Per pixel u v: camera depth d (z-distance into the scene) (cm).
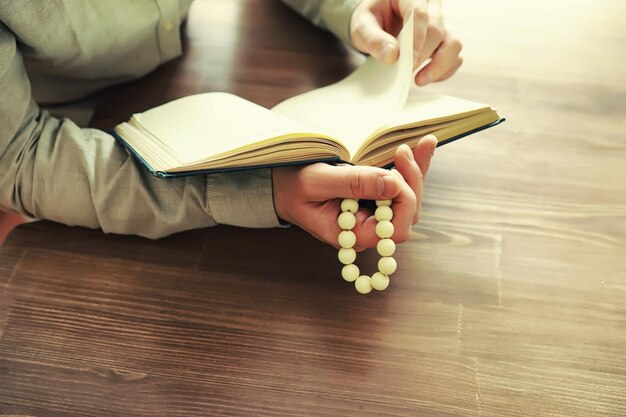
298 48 96
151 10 86
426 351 73
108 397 71
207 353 73
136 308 76
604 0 102
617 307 75
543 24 99
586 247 79
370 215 73
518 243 79
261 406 70
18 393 71
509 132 88
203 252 79
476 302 76
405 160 71
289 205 74
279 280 77
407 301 76
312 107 80
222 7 101
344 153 73
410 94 80
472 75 93
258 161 70
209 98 77
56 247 80
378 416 69
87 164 77
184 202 77
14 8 76
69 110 95
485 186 83
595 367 72
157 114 77
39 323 75
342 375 71
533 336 73
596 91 92
